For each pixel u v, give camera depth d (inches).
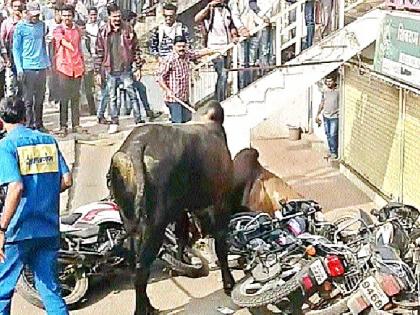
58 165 268.2
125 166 284.4
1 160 256.4
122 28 476.1
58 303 268.5
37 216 262.5
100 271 324.2
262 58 471.5
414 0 394.3
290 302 282.4
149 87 509.0
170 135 293.6
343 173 539.2
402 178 449.1
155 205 286.2
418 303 260.2
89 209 330.3
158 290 339.3
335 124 553.3
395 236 284.0
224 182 309.0
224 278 327.3
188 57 447.8
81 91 515.5
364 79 504.7
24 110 265.4
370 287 262.7
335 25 461.7
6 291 264.5
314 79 446.3
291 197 373.1
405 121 444.1
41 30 469.4
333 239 312.8
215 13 475.5
